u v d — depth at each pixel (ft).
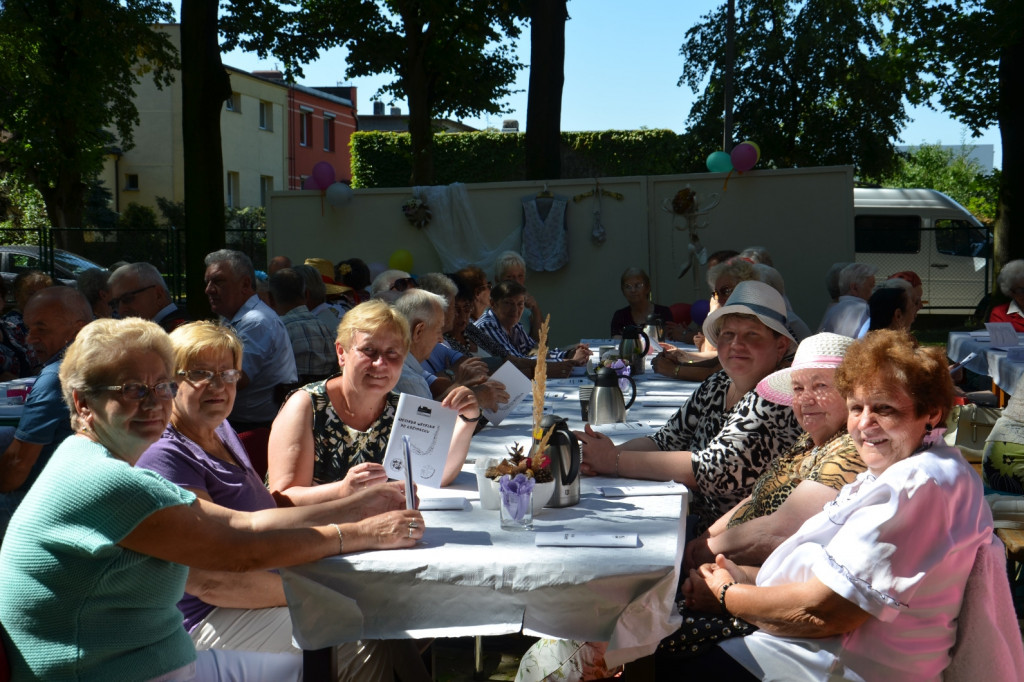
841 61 69.26
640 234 35.65
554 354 21.27
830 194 34.14
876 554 6.59
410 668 9.07
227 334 8.73
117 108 75.15
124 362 6.73
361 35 64.03
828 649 6.95
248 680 7.55
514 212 36.58
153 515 6.45
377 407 9.86
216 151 36.29
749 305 10.32
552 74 42.47
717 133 73.77
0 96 66.33
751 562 8.46
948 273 57.06
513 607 6.94
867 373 7.00
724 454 9.84
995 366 18.22
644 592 6.77
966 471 6.82
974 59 47.34
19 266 54.54
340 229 37.78
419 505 8.55
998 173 73.67
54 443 12.25
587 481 9.87
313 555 7.07
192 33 35.47
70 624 6.34
